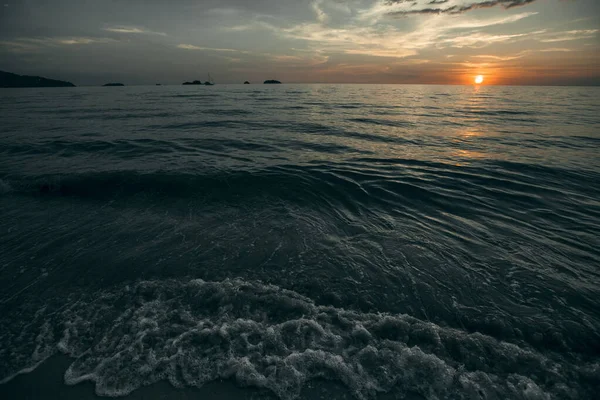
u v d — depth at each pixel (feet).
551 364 8.26
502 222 17.30
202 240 15.19
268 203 20.13
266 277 12.15
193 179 23.57
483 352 8.62
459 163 28.37
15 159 29.01
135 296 10.93
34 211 18.72
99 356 8.45
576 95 172.35
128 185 22.52
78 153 31.45
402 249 14.34
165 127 48.03
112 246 14.58
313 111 74.64
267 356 8.46
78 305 10.50
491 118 62.08
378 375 7.95
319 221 17.53
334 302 10.74
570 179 24.17
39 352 8.58
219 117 61.72
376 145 36.37
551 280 12.01
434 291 11.35
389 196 21.22
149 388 7.62
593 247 14.56
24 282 11.80
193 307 10.36
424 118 61.62
